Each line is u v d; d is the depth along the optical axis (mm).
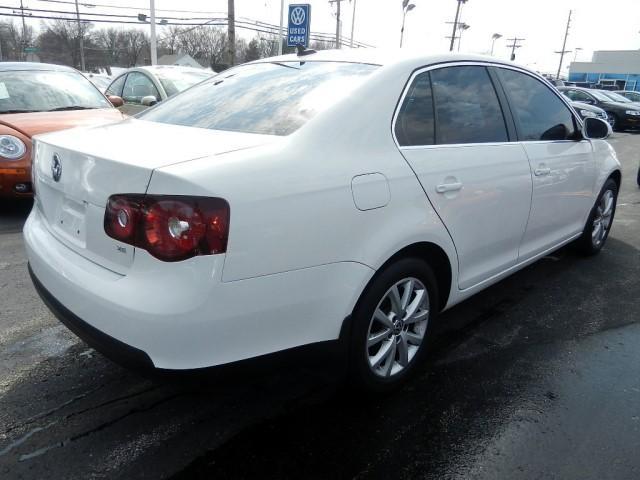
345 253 2197
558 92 3902
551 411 2604
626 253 5035
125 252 1956
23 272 4133
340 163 2213
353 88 2445
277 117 2404
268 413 2539
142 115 3016
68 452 2248
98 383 2742
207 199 1830
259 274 1959
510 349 3193
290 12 13867
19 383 2725
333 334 2254
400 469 2205
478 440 2385
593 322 3570
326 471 2184
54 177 2361
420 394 2715
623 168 10727
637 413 2604
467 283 3027
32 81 6523
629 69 54406
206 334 1902
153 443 2316
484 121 3084
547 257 4863
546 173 3512
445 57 2912
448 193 2656
